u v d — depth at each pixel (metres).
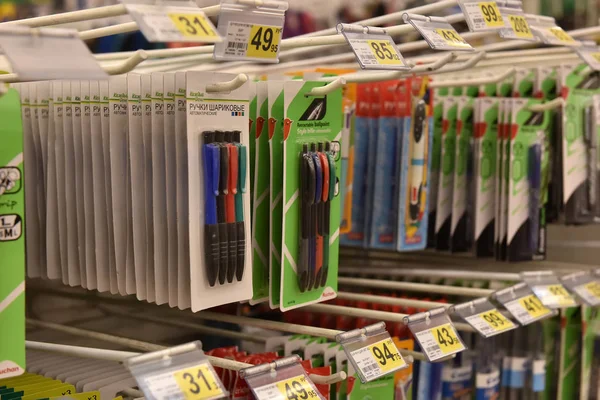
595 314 2.63
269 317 2.39
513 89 2.56
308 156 1.63
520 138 2.39
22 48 1.08
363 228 2.37
